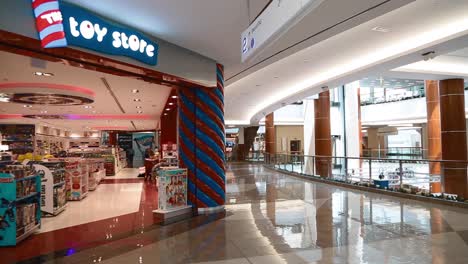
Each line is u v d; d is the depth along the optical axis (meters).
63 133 25.25
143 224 6.33
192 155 7.64
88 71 7.18
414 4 5.77
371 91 27.98
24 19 3.87
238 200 8.83
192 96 7.63
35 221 5.81
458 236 5.00
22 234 5.25
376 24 6.64
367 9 4.69
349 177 11.87
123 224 6.37
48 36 4.06
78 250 4.77
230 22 5.31
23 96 8.79
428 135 16.50
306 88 12.92
